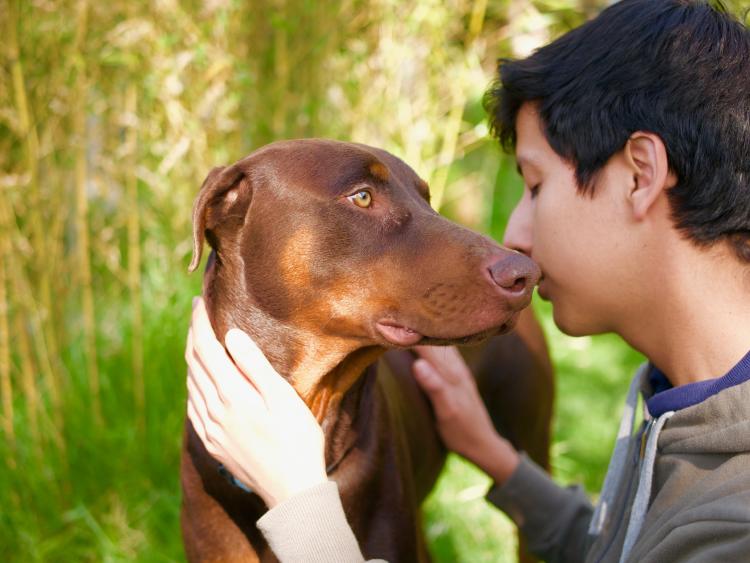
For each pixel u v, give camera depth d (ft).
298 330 7.24
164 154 13.21
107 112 13.09
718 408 5.63
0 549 11.63
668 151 5.97
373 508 7.83
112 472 12.39
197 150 13.08
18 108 11.46
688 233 5.96
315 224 7.02
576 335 6.88
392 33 13.71
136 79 12.30
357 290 6.97
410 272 6.77
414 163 14.39
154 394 12.98
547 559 9.09
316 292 7.07
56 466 12.30
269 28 14.02
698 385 5.92
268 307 7.28
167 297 13.75
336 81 14.33
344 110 14.56
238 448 6.48
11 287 12.47
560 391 17.26
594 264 6.37
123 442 12.57
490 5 14.80
